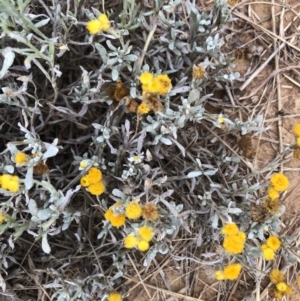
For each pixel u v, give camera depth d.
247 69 0.40
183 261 0.37
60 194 0.29
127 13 0.31
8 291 0.33
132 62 0.34
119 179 0.32
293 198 0.38
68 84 0.36
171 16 0.37
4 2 0.24
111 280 0.34
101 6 0.36
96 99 0.32
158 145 0.33
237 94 0.39
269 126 0.39
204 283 0.38
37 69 0.34
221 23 0.34
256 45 0.40
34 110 0.30
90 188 0.28
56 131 0.36
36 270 0.34
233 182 0.36
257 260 0.37
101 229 0.36
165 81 0.27
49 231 0.31
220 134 0.37
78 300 0.34
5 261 0.32
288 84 0.40
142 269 0.36
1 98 0.28
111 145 0.32
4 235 0.34
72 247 0.36
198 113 0.31
